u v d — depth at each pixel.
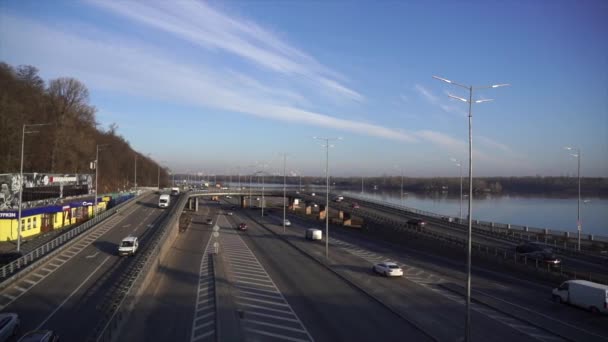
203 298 31.16
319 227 87.44
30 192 64.00
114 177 148.50
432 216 86.06
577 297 29.14
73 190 82.62
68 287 33.41
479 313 28.28
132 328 24.56
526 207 140.50
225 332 23.73
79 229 57.41
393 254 54.16
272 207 144.88
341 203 110.50
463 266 45.75
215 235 49.91
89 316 26.84
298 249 57.28
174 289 33.69
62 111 101.12
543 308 29.34
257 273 40.31
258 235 72.31
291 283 36.62
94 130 132.25
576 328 25.16
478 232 66.44
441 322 26.25
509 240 58.75
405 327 25.42
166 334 23.62
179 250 53.47
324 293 33.38
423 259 50.31
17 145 75.56
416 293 33.62
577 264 43.28
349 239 69.69
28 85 96.56
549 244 54.66
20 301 29.86
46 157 94.06
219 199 198.25
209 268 42.12
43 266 40.34
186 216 93.38
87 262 42.16
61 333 23.89
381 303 30.38
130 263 41.84
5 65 91.44
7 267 37.56
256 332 23.95
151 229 63.38
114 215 76.50
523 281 38.16
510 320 26.86
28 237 58.06
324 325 25.56
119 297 28.56
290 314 27.66
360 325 25.69
